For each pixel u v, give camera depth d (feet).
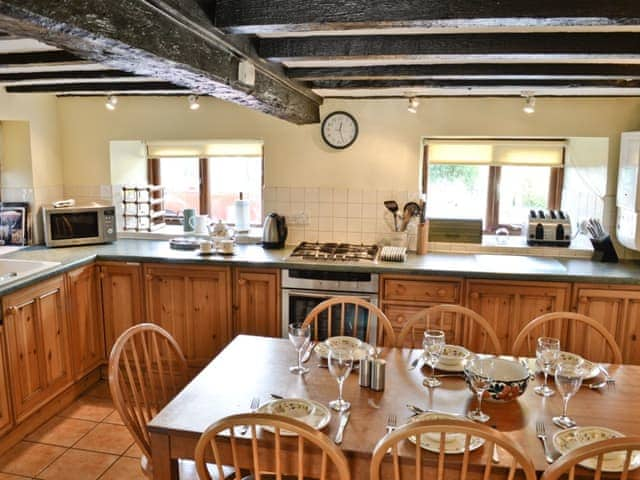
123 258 12.24
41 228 13.50
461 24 5.34
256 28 5.72
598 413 6.45
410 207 12.96
